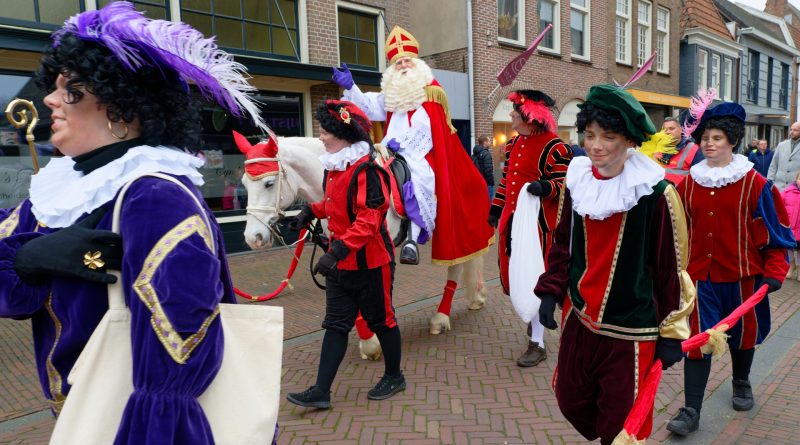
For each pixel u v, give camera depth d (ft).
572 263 6.91
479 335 14.80
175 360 3.54
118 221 3.81
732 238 9.30
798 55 85.66
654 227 6.18
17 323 16.14
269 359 4.31
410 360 13.02
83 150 4.06
